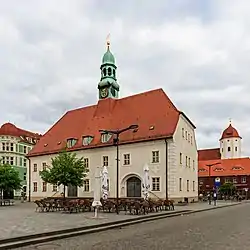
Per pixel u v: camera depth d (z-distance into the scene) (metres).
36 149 63.72
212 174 104.12
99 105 60.25
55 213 31.56
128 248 13.43
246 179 100.12
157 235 17.31
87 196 54.12
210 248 13.41
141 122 52.41
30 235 16.05
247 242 14.93
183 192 49.88
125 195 50.53
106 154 53.03
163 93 55.28
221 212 35.47
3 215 29.11
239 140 120.06
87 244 14.63
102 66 60.91
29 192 62.53
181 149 49.72
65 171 43.94
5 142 86.44
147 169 36.81
